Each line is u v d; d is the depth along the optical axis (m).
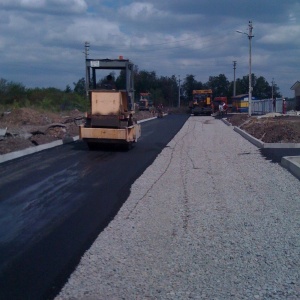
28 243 10.22
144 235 10.66
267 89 132.00
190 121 60.69
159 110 72.88
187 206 13.28
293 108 79.62
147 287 7.93
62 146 27.84
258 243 10.04
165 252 9.57
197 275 8.40
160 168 20.11
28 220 11.98
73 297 7.61
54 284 8.09
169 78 124.25
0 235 10.77
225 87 133.00
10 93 59.19
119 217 12.16
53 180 17.03
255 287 7.88
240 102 86.94
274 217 12.02
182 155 24.59
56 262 9.09
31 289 7.91
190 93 128.50
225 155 24.38
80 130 25.75
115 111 25.84
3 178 17.23
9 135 29.06
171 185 16.34
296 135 29.53
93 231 11.05
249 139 32.38
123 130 25.52
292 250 9.59
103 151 25.83
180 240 10.30
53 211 12.84
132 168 20.00
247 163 21.23
